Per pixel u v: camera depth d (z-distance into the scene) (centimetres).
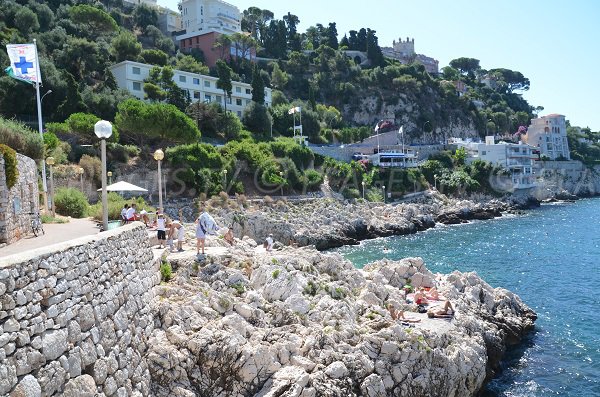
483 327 2492
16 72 3512
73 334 966
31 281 854
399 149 12556
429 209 9625
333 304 2014
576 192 15675
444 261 5284
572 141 19125
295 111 10412
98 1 14275
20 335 799
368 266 3216
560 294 3847
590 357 2600
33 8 10519
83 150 6419
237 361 1483
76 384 937
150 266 1625
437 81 18362
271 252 2828
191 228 3762
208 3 15512
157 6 16562
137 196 6550
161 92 9275
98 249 1159
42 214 3133
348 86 16288
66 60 9144
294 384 1465
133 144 7581
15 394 768
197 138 7931
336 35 18750
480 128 18375
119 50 10369
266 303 1900
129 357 1227
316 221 7075
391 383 1755
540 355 2634
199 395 1417
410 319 2302
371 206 9112
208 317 1653
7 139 3014
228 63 13800
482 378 2144
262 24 17725
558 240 6731
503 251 5894
